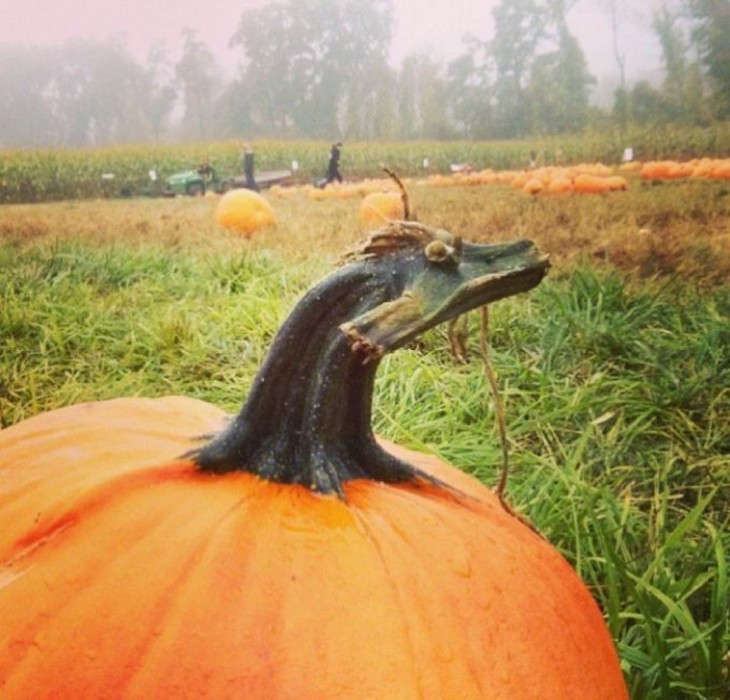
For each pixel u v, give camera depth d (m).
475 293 0.82
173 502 0.86
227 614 0.76
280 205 5.38
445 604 0.82
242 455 0.91
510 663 0.81
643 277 3.74
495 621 0.83
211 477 0.90
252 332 3.00
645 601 1.52
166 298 3.47
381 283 0.87
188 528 0.83
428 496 0.96
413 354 2.75
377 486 0.93
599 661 0.92
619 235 4.29
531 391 2.55
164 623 0.75
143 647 0.74
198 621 0.75
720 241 4.17
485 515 0.99
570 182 5.46
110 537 0.82
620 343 2.92
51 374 2.65
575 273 3.57
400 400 2.42
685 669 1.43
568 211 4.79
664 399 2.52
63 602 0.78
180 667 0.73
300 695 0.72
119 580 0.78
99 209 5.39
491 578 0.87
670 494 2.12
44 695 0.72
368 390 0.93
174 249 4.28
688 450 2.30
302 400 0.90
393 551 0.84
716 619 1.47
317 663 0.74
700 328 3.17
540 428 2.29
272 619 0.76
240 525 0.83
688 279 3.70
